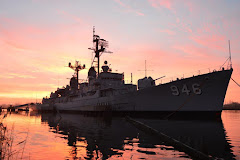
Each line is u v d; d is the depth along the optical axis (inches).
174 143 383.2
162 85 994.1
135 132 569.6
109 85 1466.5
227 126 663.8
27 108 3639.3
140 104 1090.1
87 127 724.0
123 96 1176.8
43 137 510.6
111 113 1208.2
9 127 766.5
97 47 1621.6
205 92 892.6
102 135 521.7
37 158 305.3
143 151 334.6
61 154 329.1
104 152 335.3
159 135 476.7
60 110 2127.2
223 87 850.8
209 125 694.5
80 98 1704.0
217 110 878.4
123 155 311.7
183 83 937.5
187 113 943.7
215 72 856.9
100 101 1366.9
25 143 426.0
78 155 320.5
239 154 301.9
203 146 356.8
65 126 783.7
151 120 905.5
